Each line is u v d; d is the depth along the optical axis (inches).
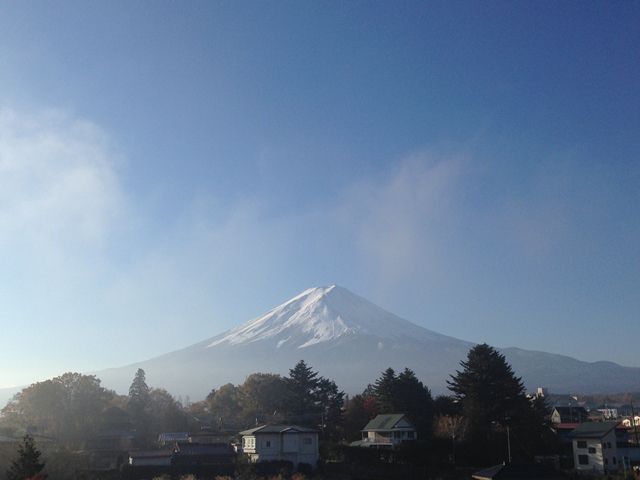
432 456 3157.0
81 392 4357.8
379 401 4286.4
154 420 4724.4
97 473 2738.7
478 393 3513.8
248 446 3169.3
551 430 3548.2
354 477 2881.4
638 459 3161.9
